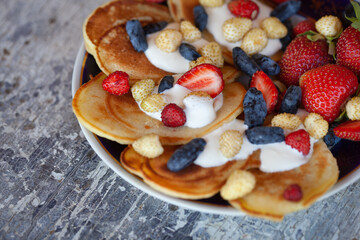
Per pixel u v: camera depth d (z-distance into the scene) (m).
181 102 0.38
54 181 0.40
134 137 0.37
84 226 0.38
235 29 0.41
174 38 0.40
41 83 0.44
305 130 0.38
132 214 0.38
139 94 0.38
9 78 0.45
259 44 0.41
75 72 0.40
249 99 0.38
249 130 0.37
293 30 0.43
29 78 0.45
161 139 0.37
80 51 0.41
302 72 0.40
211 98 0.38
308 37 0.40
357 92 0.39
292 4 0.42
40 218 0.38
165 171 0.36
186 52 0.40
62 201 0.39
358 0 0.41
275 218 0.34
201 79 0.38
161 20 0.43
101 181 0.39
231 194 0.35
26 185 0.39
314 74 0.38
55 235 0.38
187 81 0.38
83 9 0.49
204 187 0.35
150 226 0.38
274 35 0.42
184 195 0.35
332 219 0.38
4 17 0.48
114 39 0.41
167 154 0.37
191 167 0.36
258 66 0.40
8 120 0.42
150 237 0.38
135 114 0.38
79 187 0.39
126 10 0.43
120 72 0.39
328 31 0.40
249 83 0.40
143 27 0.42
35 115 0.43
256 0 0.44
